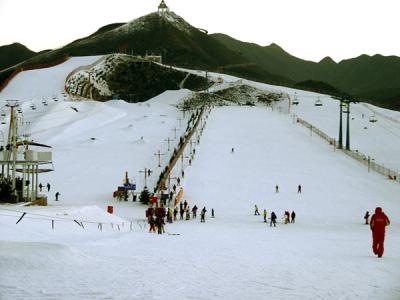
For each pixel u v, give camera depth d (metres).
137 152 99.44
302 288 12.72
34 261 14.70
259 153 95.69
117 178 80.44
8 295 10.91
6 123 133.00
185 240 27.75
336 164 88.88
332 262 17.89
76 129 128.50
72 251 16.73
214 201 63.91
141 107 176.12
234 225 46.72
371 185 73.75
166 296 11.34
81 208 39.59
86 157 95.56
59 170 85.38
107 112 151.00
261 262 17.41
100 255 17.44
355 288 12.83
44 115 145.75
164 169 84.06
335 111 177.38
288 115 155.88
